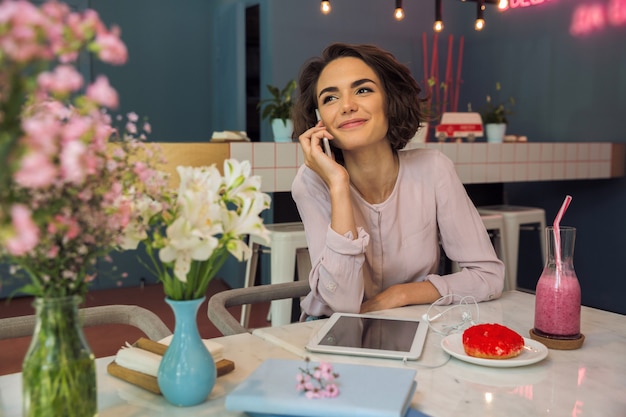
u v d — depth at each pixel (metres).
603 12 4.05
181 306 0.83
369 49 1.53
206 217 0.77
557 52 4.39
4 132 0.52
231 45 4.54
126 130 0.73
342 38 4.68
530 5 4.55
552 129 4.48
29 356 0.71
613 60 4.02
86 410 0.73
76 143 0.52
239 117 4.47
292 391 0.85
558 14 4.36
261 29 4.57
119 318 1.32
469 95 5.20
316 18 4.54
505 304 1.46
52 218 0.60
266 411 0.81
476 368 1.01
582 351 1.10
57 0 0.55
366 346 1.10
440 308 1.42
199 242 0.75
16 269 0.68
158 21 5.06
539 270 4.58
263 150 2.93
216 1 5.03
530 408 0.85
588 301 4.31
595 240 4.24
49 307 0.70
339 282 1.40
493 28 4.91
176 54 5.16
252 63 4.79
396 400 0.81
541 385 0.94
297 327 1.25
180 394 0.85
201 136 5.33
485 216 3.42
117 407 0.86
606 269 4.18
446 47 5.17
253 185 0.85
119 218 0.70
